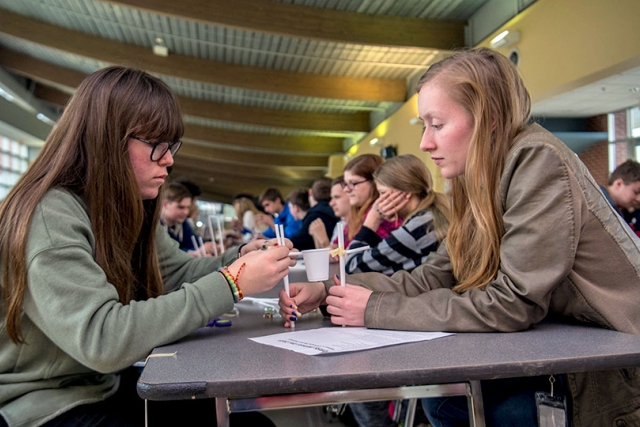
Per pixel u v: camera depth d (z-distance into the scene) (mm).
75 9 6070
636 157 6637
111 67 1015
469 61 1021
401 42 5664
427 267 1220
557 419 869
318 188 4020
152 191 1056
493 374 637
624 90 5457
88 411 887
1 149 9930
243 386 600
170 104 1026
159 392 595
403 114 7984
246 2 5273
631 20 3566
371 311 952
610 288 894
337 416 2357
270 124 9609
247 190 22000
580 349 708
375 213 2102
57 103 10070
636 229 3414
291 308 1053
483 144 985
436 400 1219
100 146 941
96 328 779
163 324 825
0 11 6535
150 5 5020
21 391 855
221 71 7250
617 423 846
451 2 5418
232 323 1140
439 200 1833
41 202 863
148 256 1156
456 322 877
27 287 815
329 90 7578
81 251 836
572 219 861
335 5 5445
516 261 875
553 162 884
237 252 1387
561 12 4262
